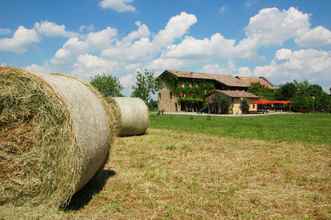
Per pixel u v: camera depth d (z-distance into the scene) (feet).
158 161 36.55
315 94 280.51
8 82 20.36
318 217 20.26
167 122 107.96
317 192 25.61
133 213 20.16
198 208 21.36
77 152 19.98
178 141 54.19
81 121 20.88
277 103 266.57
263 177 29.96
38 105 20.21
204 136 63.00
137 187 25.79
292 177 30.09
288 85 288.30
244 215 20.27
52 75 23.71
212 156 40.32
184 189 25.54
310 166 35.24
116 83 242.58
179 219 19.44
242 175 30.58
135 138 58.18
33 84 20.27
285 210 21.45
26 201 20.03
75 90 22.75
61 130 20.02
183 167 33.60
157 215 19.93
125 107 59.88
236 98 218.18
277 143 53.83
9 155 20.10
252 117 157.79
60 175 19.95
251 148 47.67
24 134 20.18
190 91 237.04
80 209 20.53
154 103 267.80
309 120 131.85
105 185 26.18
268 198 23.86
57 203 19.85
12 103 20.30
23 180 19.99
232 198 23.65
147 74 249.14
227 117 155.02
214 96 219.20
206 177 29.55
